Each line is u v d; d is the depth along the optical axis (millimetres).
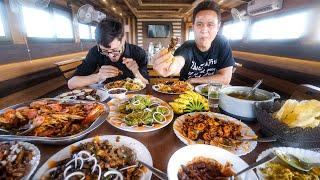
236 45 6414
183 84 1636
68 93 1367
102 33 1574
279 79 3445
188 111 1067
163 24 10773
